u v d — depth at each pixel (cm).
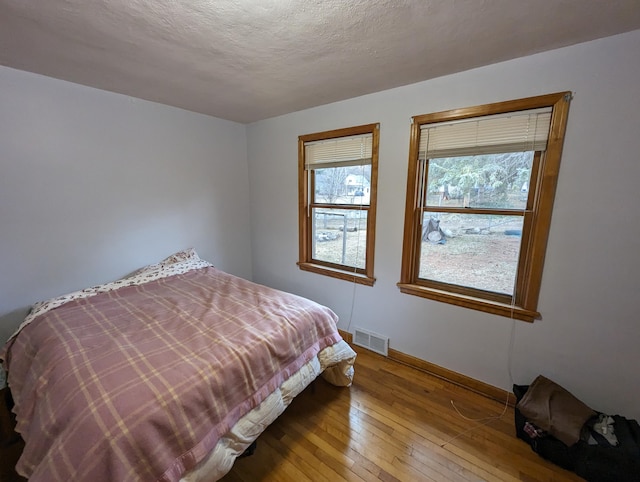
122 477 91
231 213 330
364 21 128
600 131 147
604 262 154
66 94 205
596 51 143
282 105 258
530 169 173
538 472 145
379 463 150
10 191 190
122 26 132
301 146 278
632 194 144
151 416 103
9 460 145
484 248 197
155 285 229
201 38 143
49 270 211
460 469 146
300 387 164
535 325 178
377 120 224
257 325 165
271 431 169
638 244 145
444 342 217
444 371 218
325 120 256
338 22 129
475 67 176
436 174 210
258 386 141
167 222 275
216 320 169
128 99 236
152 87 214
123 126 236
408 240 221
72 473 90
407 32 137
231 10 120
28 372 139
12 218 192
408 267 227
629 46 136
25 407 122
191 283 236
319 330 187
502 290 194
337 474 144
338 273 270
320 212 284
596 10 118
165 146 265
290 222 306
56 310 179
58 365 125
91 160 222
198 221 300
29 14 122
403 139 213
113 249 241
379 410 186
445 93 190
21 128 190
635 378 154
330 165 261
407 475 143
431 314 220
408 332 234
